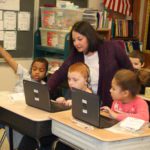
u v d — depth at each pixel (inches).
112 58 102.0
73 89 83.6
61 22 159.8
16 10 159.9
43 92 91.5
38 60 125.9
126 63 104.0
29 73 128.7
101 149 71.8
